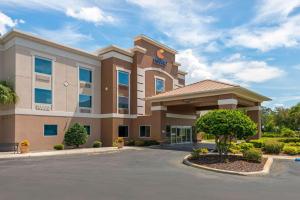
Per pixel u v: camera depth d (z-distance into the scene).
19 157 20.16
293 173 14.05
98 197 8.48
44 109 27.75
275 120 57.75
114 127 32.75
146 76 36.94
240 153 20.03
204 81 32.91
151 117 33.75
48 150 26.84
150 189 9.70
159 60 39.31
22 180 11.10
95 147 30.77
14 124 25.31
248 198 8.74
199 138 41.28
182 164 16.95
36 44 27.55
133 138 34.97
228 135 16.73
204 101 29.88
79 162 17.44
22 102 25.98
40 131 27.25
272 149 21.91
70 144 28.91
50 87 28.55
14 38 26.03
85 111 32.09
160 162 17.86
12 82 25.94
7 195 8.64
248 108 35.00
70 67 30.78
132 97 35.50
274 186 10.69
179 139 36.84
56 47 29.31
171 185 10.47
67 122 29.95
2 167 14.95
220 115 16.73
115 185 10.30
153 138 33.34
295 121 48.94
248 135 16.70
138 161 18.30
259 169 14.47
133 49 35.72
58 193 8.95
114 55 33.44
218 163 15.74
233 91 27.14
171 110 35.59
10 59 26.53
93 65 33.47
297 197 8.96
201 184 10.80
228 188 10.15
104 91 33.84
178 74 46.50
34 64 27.25
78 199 8.23
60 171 13.59
